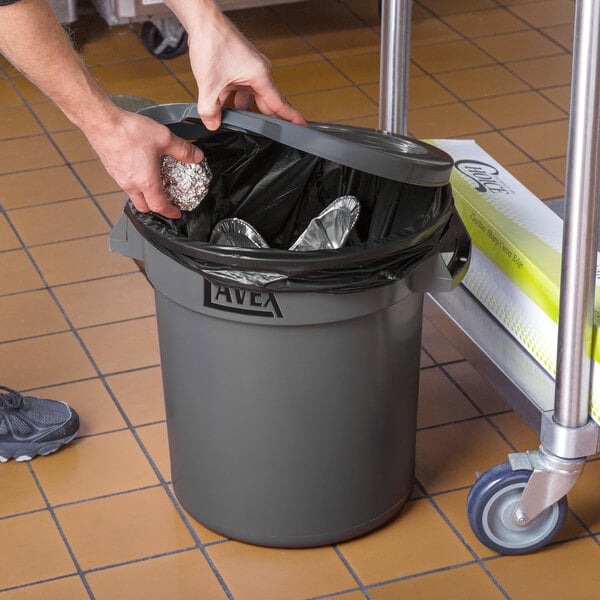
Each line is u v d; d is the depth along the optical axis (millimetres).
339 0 4590
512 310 2021
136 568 2027
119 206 3248
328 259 1665
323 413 1865
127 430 2383
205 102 1714
